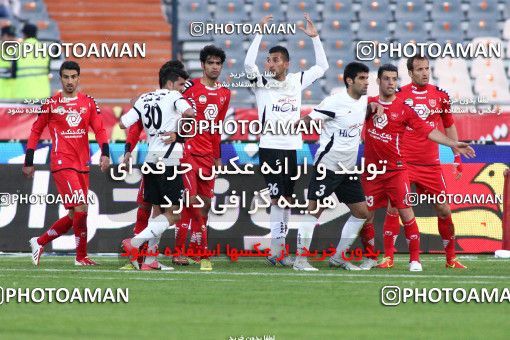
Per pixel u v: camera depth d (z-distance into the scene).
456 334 24.17
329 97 39.00
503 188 48.09
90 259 43.34
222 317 26.70
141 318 26.56
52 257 45.41
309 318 26.62
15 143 48.75
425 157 40.50
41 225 46.94
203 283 34.12
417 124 38.72
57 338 23.22
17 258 44.66
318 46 42.59
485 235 47.97
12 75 67.19
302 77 42.16
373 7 78.94
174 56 67.88
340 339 23.47
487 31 79.81
